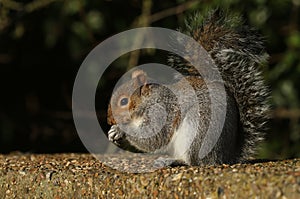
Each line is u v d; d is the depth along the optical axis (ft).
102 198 28.12
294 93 51.26
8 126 55.93
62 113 57.16
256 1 49.11
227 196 25.17
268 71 50.78
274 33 52.01
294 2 50.24
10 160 33.96
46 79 57.88
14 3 49.98
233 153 30.22
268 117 31.55
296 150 51.03
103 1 52.60
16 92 58.08
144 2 49.80
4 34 54.34
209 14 33.14
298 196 23.49
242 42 31.76
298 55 50.19
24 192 29.99
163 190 26.71
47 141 56.80
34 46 56.13
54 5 52.44
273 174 24.81
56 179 29.22
